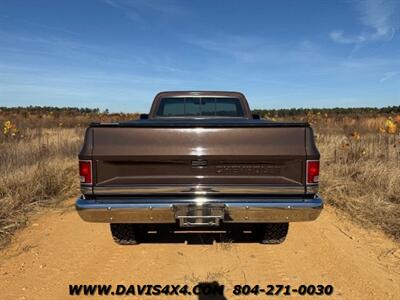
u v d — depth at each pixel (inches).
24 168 288.5
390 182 246.7
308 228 193.6
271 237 168.4
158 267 145.9
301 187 132.6
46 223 198.4
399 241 174.1
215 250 163.9
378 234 184.2
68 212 219.6
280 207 130.5
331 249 164.1
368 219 204.2
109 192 132.0
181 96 237.8
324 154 368.5
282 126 132.6
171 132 132.8
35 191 237.8
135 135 132.5
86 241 173.8
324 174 279.3
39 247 164.7
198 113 239.8
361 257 155.3
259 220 132.7
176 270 143.4
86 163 131.9
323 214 217.2
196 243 172.4
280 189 132.6
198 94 238.5
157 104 237.6
